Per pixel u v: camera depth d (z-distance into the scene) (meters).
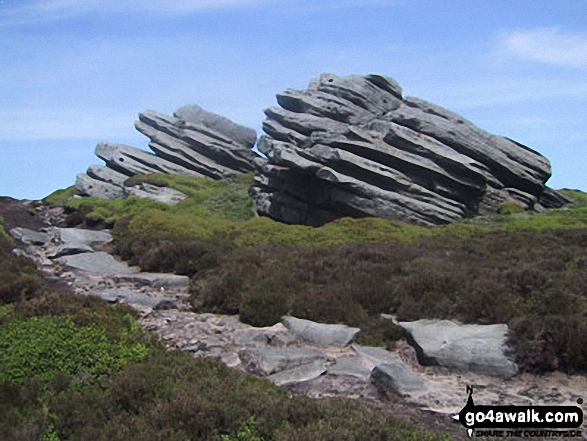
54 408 10.55
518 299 18.36
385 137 44.62
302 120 48.38
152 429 9.93
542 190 47.84
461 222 40.06
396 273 22.81
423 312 18.78
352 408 11.44
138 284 25.69
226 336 17.91
